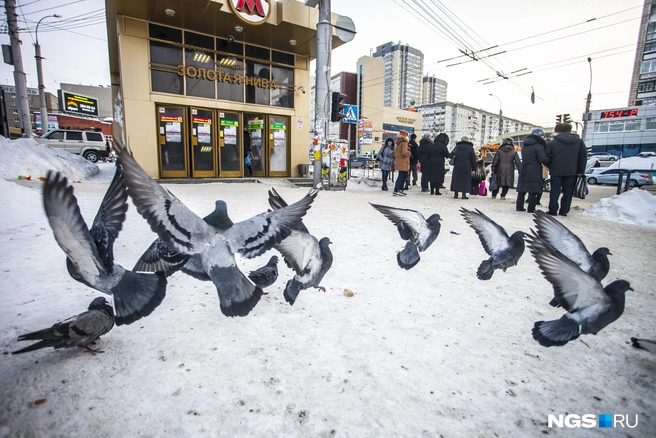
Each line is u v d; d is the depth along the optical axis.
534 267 4.88
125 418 1.98
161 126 13.14
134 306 2.28
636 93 60.62
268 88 15.22
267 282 3.52
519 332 3.08
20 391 2.14
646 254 5.50
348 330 3.03
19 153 11.82
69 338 2.25
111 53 17.72
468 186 11.25
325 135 13.24
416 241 3.79
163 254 2.69
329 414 2.07
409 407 2.14
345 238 5.96
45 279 3.75
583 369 2.56
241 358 2.58
